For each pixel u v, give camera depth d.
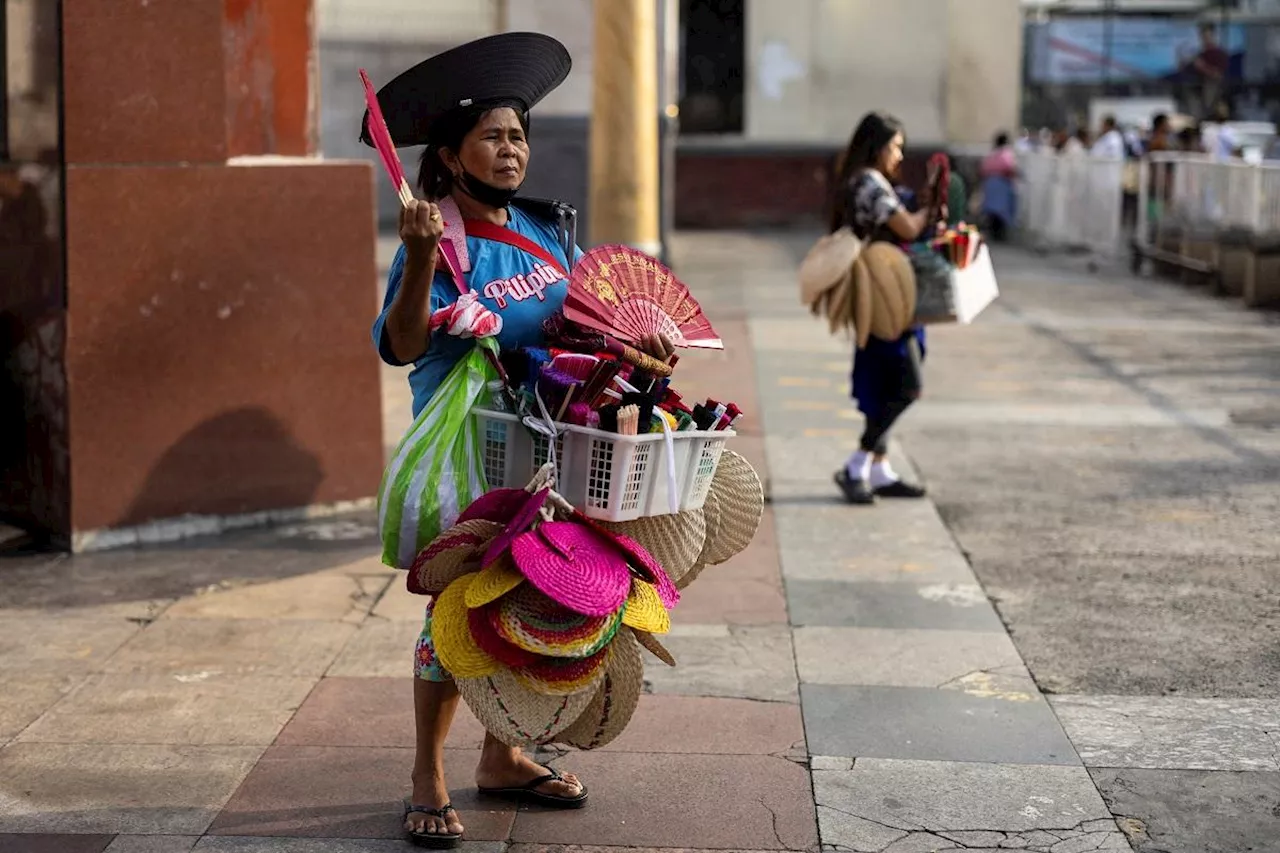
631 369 3.41
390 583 5.74
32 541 6.20
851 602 5.57
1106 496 7.20
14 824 3.69
